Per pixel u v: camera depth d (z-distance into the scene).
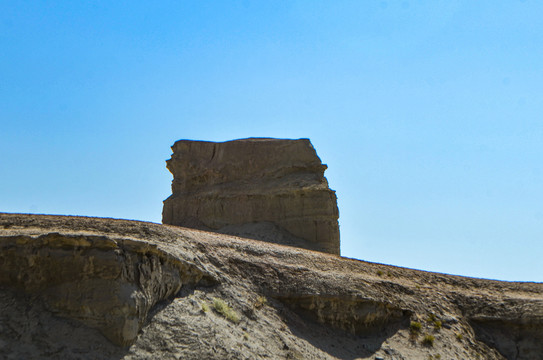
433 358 30.55
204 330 24.45
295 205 47.19
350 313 31.05
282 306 30.05
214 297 27.59
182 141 55.22
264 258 32.47
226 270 30.00
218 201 49.97
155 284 24.58
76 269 22.72
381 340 31.11
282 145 50.47
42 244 22.97
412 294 35.06
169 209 53.19
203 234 32.91
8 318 21.58
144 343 22.75
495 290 39.38
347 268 35.41
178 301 25.67
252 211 48.38
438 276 39.66
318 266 33.91
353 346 29.80
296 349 26.94
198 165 53.56
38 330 21.47
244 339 25.66
